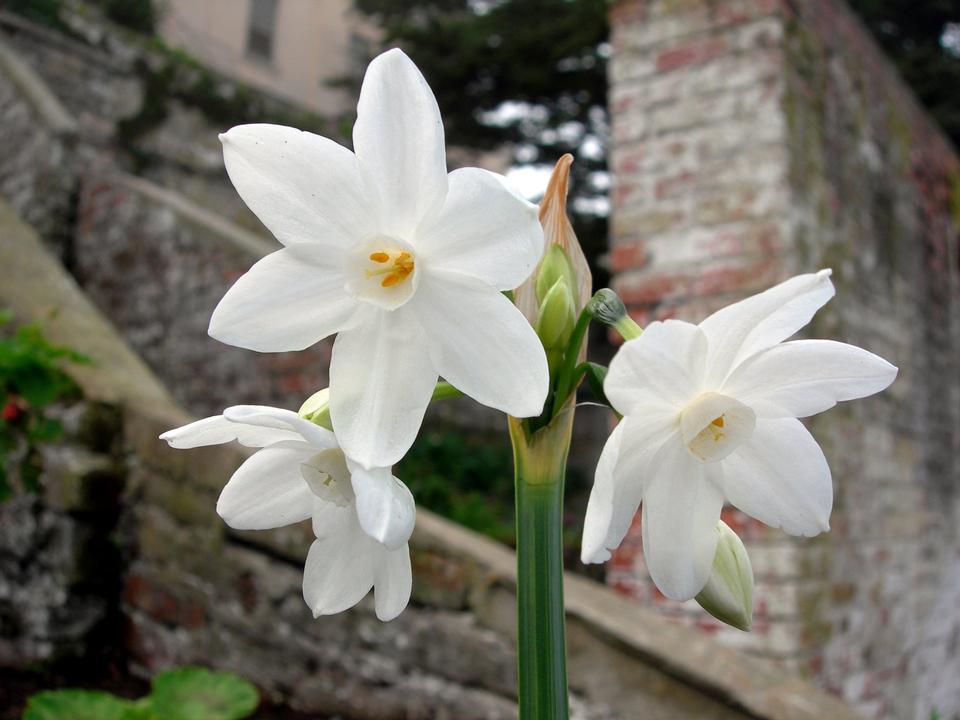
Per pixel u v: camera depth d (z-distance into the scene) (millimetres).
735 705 1774
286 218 723
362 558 766
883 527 3680
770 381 715
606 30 7992
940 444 4680
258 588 2361
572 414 750
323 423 738
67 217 6531
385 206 717
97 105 7910
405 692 2111
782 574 2742
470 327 688
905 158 4504
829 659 2971
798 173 3039
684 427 684
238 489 795
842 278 3410
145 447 2650
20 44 7496
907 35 10906
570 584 2184
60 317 3488
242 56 13539
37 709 1741
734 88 3090
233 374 5477
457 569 2104
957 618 4840
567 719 723
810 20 3363
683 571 699
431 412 6730
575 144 9352
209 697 1899
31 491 2551
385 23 10508
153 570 2572
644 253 3160
